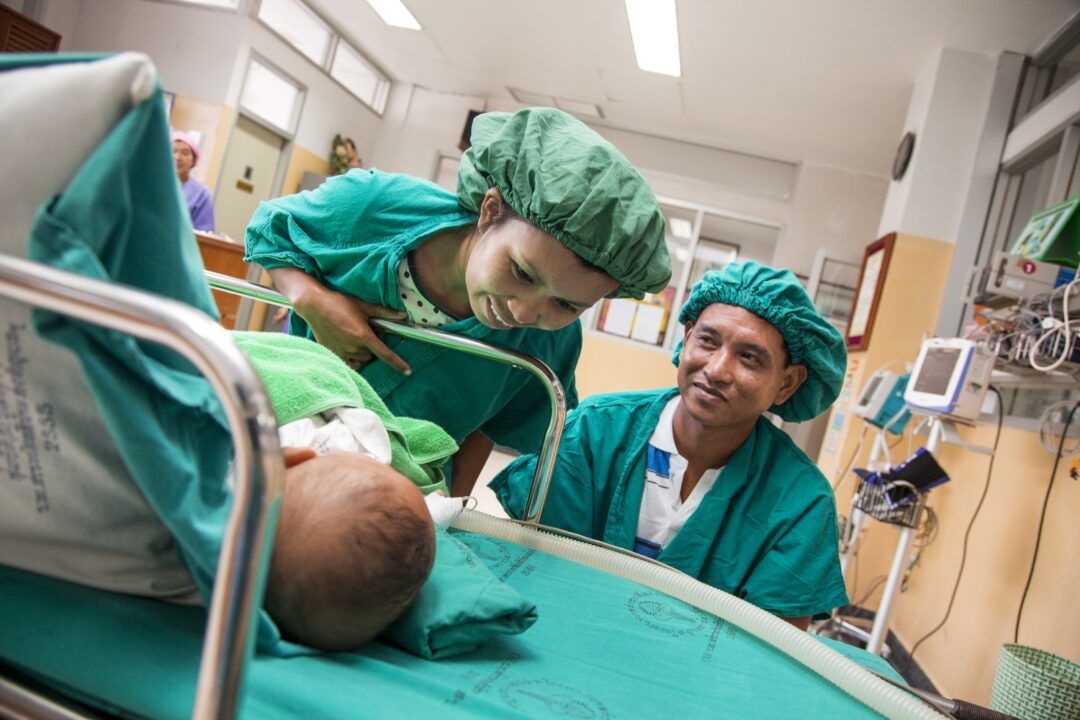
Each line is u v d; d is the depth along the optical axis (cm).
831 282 656
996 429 314
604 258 103
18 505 60
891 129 545
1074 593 226
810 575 129
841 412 446
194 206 473
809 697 88
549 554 117
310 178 703
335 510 65
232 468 72
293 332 156
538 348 146
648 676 83
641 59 548
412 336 132
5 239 53
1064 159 335
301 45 669
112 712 55
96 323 44
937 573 345
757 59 496
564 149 103
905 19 402
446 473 148
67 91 51
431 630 74
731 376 126
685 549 132
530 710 69
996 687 196
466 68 684
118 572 64
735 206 688
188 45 605
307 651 67
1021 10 367
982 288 268
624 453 146
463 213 126
